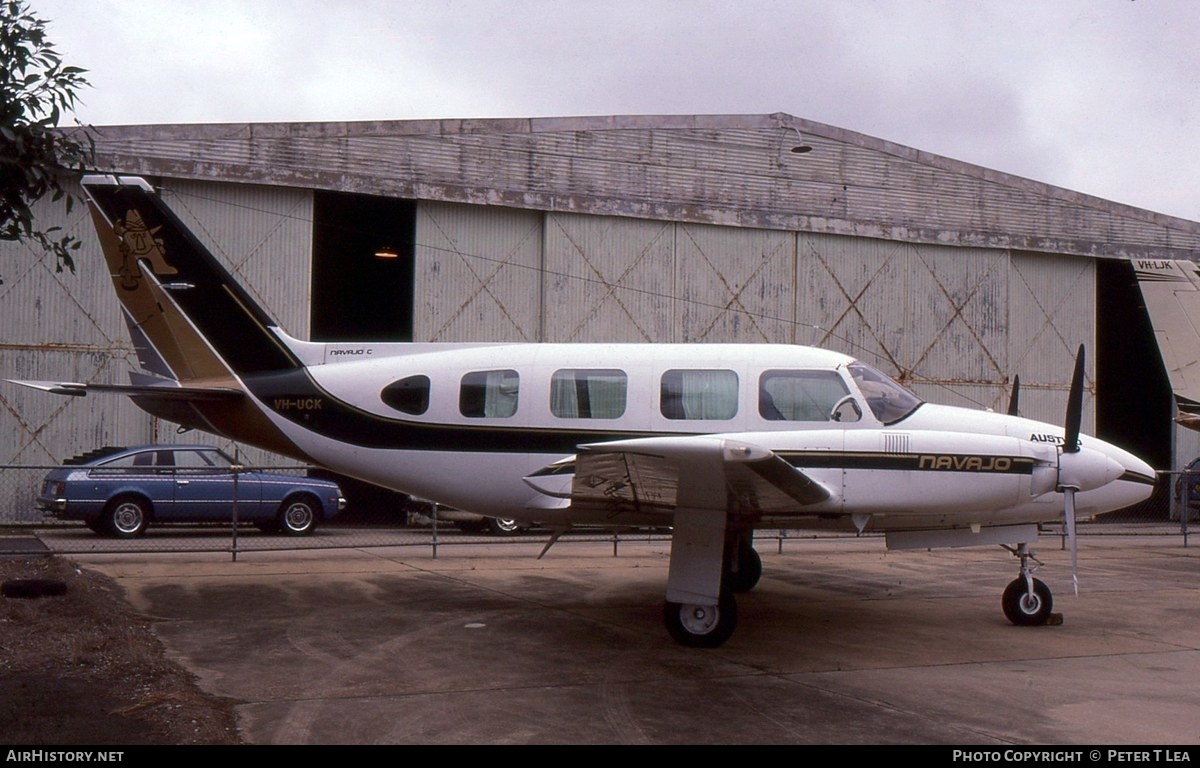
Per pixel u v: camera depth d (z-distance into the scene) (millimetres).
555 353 9391
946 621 8852
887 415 8703
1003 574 11938
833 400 8750
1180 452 23344
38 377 16219
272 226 17297
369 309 27438
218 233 17000
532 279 18609
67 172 5633
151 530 16609
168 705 5586
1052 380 21828
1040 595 8648
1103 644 7902
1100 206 22578
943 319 20906
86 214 16438
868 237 20375
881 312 20438
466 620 8484
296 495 15844
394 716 5578
